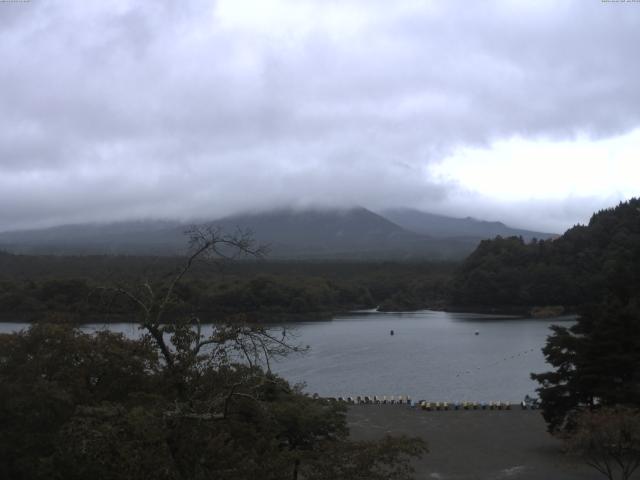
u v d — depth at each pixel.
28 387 24.00
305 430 28.77
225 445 17.41
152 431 15.45
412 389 75.50
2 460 23.31
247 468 16.38
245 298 142.12
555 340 43.59
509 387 76.44
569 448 33.31
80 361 25.34
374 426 51.78
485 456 41.94
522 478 36.75
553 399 42.84
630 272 78.81
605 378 40.75
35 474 22.73
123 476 15.44
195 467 16.08
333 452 18.84
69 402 23.28
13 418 23.83
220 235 18.38
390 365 94.88
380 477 18.58
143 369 25.02
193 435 16.39
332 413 31.97
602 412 33.25
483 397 70.00
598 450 33.34
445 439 46.94
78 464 19.02
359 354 106.75
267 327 23.09
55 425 23.25
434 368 92.12
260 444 18.14
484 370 89.88
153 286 19.92
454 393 72.75
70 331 26.56
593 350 41.44
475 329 151.62
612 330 41.38
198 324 19.33
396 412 57.84
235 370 19.30
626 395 39.38
